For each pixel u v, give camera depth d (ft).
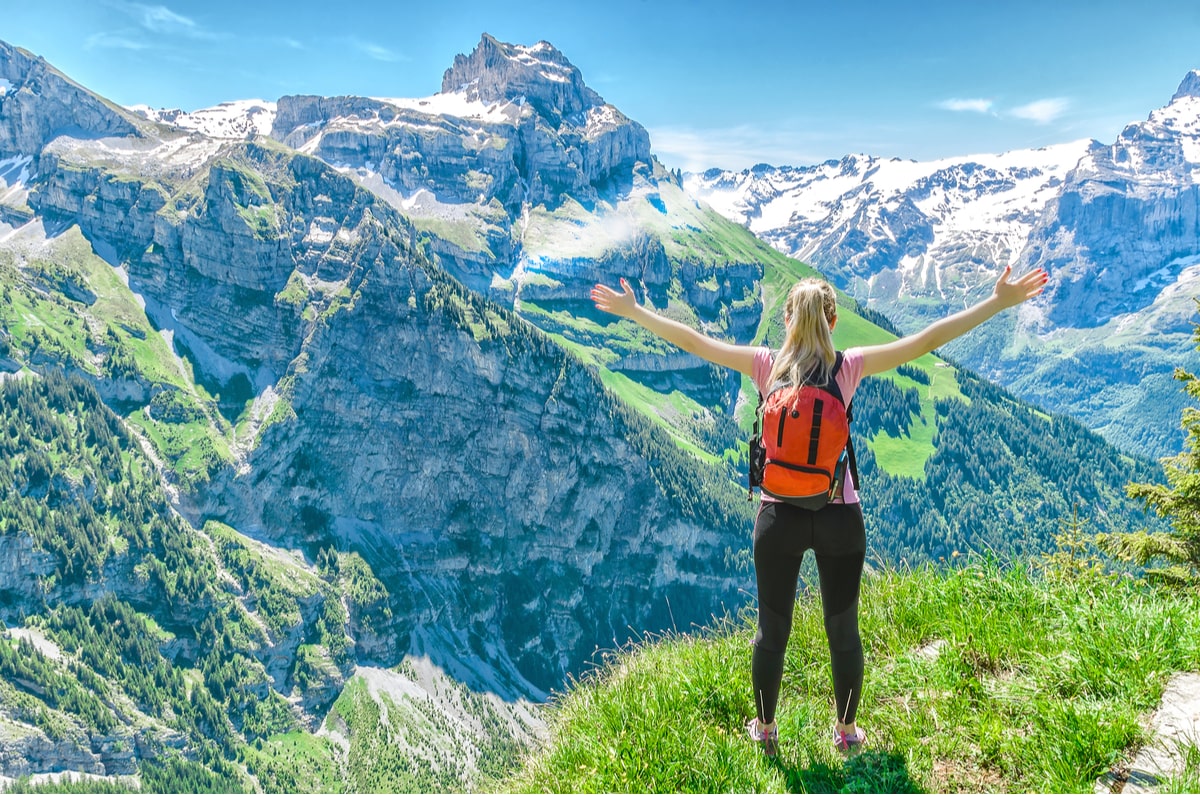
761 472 10.23
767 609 10.45
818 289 9.98
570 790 10.57
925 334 9.95
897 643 12.60
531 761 12.14
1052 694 10.40
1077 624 11.25
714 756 10.43
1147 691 10.04
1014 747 9.89
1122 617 11.21
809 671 12.60
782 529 10.00
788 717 11.25
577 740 11.44
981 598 12.85
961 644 11.68
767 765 10.49
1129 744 9.47
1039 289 9.82
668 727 10.96
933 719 10.78
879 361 9.99
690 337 10.80
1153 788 8.79
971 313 9.82
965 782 9.85
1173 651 10.50
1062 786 9.18
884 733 10.92
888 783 9.89
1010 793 9.55
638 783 10.23
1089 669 10.46
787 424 9.73
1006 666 11.46
